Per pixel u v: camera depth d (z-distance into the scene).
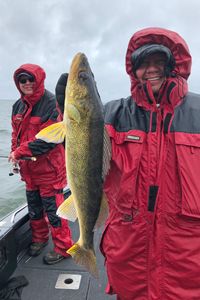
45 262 2.53
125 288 1.31
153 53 1.25
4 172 8.34
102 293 2.16
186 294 1.17
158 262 1.20
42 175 2.41
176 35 1.29
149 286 1.22
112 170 1.34
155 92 1.35
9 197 6.18
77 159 1.23
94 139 1.23
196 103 1.29
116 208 1.30
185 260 1.15
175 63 1.31
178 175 1.17
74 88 1.19
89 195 1.28
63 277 2.35
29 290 2.17
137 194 1.23
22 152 2.24
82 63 1.21
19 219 2.52
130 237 1.24
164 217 1.19
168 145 1.21
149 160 1.22
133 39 1.37
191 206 1.11
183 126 1.21
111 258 1.33
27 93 2.32
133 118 1.32
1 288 2.08
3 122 27.58
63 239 2.52
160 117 1.25
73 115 1.19
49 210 2.46
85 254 1.33
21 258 2.62
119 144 1.30
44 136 1.21
